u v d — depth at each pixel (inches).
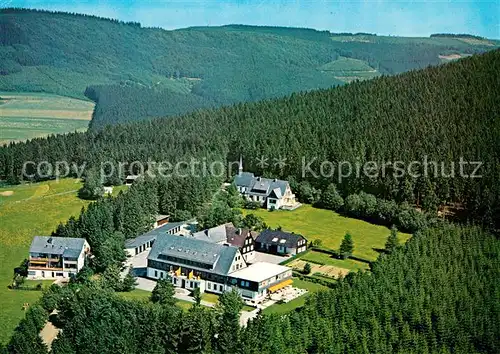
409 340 5418.3
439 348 5457.7
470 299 5994.1
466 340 5477.4
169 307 5940.0
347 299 5890.8
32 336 5556.1
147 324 5561.0
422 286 6151.6
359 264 7637.8
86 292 6107.3
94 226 7849.4
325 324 5497.1
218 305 6067.9
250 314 6195.9
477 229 7834.6
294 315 5570.9
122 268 7303.2
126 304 5880.9
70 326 5674.2
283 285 6865.2
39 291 6811.0
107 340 5452.8
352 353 5236.2
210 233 7864.2
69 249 7322.8
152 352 5354.3
